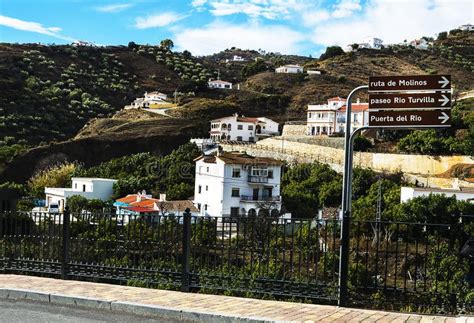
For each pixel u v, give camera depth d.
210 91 120.06
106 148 75.31
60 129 89.19
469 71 132.50
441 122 9.55
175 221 10.33
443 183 52.41
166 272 9.93
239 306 8.41
